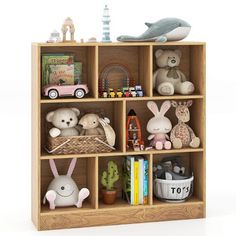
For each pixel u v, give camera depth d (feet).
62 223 16.26
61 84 16.39
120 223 16.55
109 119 17.11
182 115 16.98
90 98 16.25
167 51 17.03
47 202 16.72
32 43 16.40
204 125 16.84
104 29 16.61
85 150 16.40
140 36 16.57
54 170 16.65
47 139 16.61
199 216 16.90
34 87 16.25
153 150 16.66
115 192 16.72
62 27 16.30
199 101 16.96
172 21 16.72
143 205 16.66
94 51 16.25
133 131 16.94
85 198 17.04
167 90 16.71
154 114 16.94
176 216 16.80
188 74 17.39
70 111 16.46
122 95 16.53
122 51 17.04
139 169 16.66
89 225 16.39
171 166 17.29
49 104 16.78
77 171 17.04
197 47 16.97
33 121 16.42
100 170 17.15
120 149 16.66
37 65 15.88
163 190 16.85
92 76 16.48
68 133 16.48
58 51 16.71
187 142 16.97
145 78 16.78
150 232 16.03
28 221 16.71
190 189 17.10
